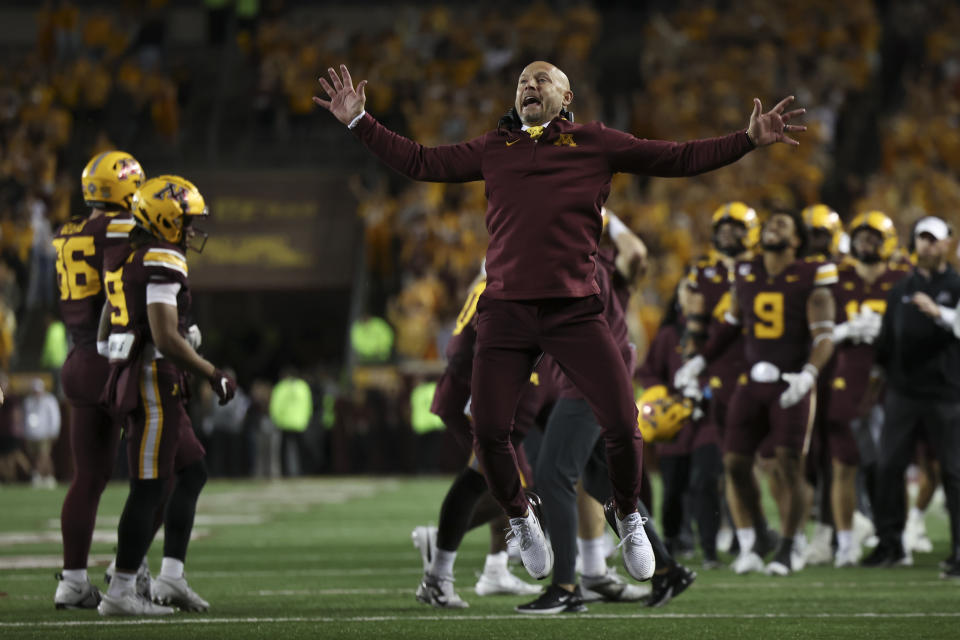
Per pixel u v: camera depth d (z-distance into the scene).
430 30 111.69
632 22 119.38
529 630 19.20
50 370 79.31
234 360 95.56
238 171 94.19
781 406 27.53
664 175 17.53
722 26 111.44
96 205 22.02
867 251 31.58
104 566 29.70
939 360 27.97
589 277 17.38
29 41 117.19
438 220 92.19
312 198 93.19
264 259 91.25
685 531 33.84
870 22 110.25
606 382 17.16
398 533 40.34
